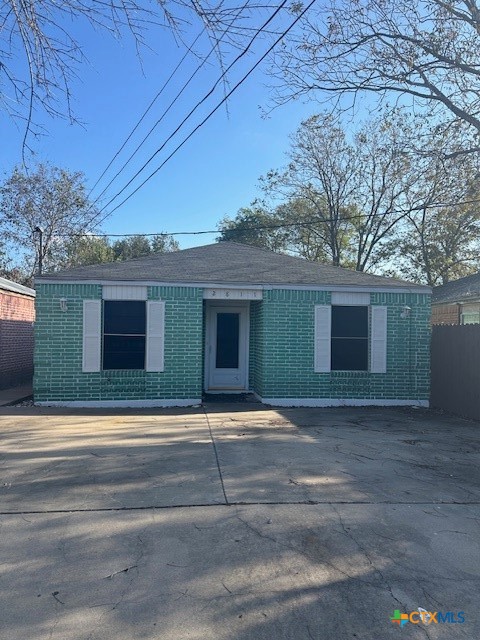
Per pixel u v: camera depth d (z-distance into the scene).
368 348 12.07
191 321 11.47
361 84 11.35
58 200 28.45
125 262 12.61
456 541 4.22
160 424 9.09
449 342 11.52
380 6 10.45
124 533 4.27
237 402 12.01
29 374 17.08
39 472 5.95
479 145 11.74
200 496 5.16
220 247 14.60
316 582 3.52
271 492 5.31
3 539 4.14
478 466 6.57
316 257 35.19
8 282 15.46
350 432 8.63
